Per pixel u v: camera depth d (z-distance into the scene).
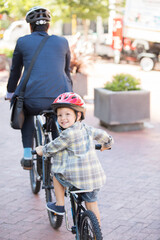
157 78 18.58
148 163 7.68
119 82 10.60
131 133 10.07
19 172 7.22
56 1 18.95
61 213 4.14
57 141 3.86
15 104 5.15
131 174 7.05
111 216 5.38
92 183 3.80
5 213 5.52
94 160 3.88
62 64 5.11
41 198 6.05
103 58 25.17
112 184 6.57
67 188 4.03
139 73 20.09
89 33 27.08
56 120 4.92
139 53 21.88
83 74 13.81
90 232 3.76
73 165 3.80
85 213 3.80
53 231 5.00
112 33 22.88
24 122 5.42
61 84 5.04
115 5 22.11
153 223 5.16
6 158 8.04
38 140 5.34
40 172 5.35
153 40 21.12
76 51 13.73
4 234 4.91
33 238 4.82
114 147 8.80
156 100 13.88
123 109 10.10
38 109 5.01
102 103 10.41
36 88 4.96
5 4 17.05
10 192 6.28
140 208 5.62
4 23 23.47
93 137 4.00
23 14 17.47
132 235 4.84
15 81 5.37
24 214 5.49
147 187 6.43
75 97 3.88
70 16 21.00
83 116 4.00
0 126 10.62
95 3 21.03
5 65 20.23
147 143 9.12
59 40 5.14
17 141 9.31
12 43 22.20
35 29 5.21
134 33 21.48
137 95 10.16
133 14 21.36
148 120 10.38
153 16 21.00
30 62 5.00
